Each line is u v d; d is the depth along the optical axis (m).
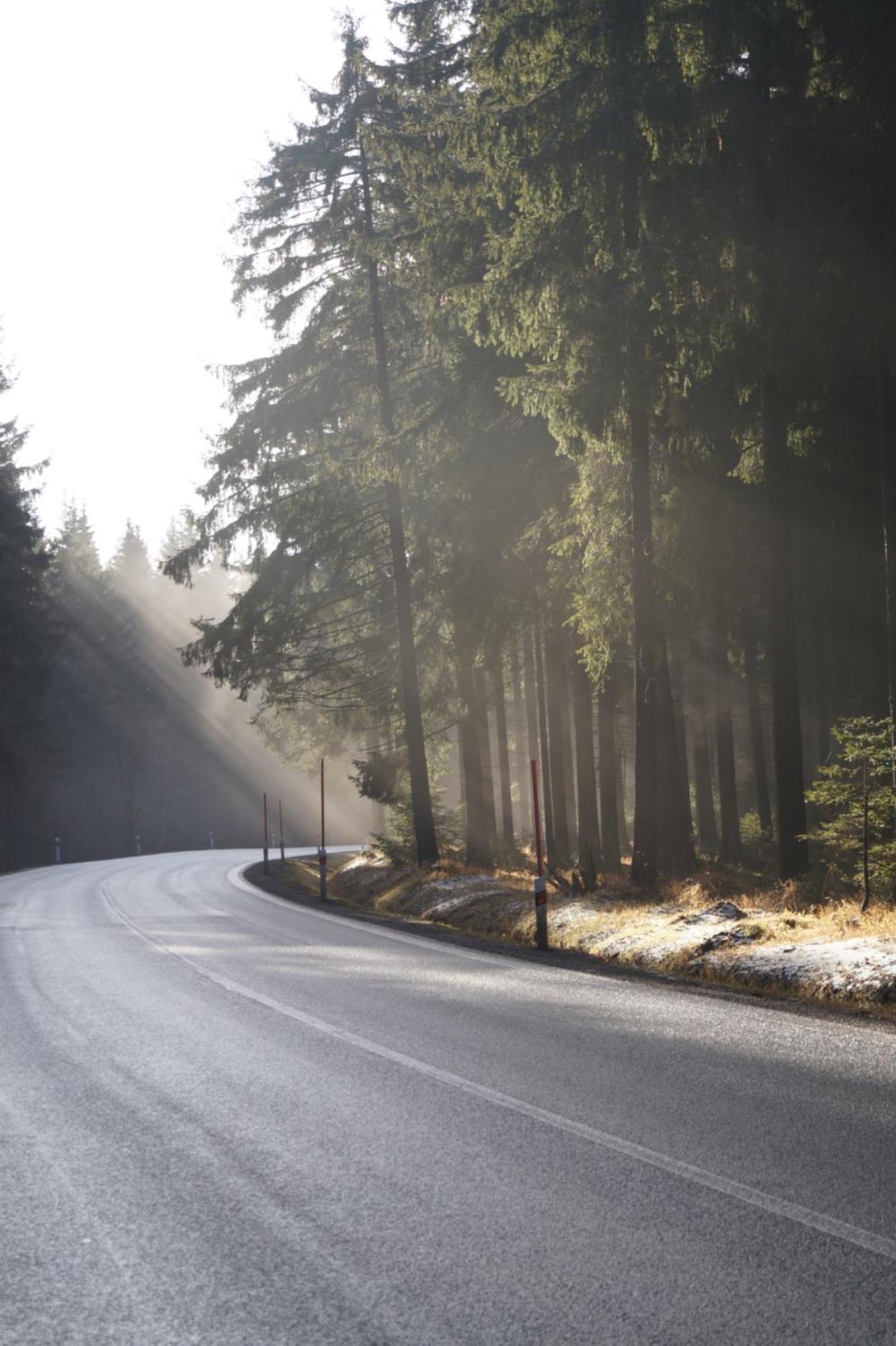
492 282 17.86
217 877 37.78
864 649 24.58
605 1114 7.14
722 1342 4.11
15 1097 7.89
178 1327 4.32
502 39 17.27
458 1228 5.25
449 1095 7.71
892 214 16.45
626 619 20.58
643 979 13.05
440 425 24.16
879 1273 4.68
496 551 24.25
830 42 16.42
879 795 15.09
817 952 12.44
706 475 20.22
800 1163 6.11
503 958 15.30
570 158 16.61
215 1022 10.55
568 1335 4.18
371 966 14.41
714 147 16.95
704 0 16.22
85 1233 5.31
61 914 23.94
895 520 17.44
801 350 16.42
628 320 16.86
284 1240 5.15
